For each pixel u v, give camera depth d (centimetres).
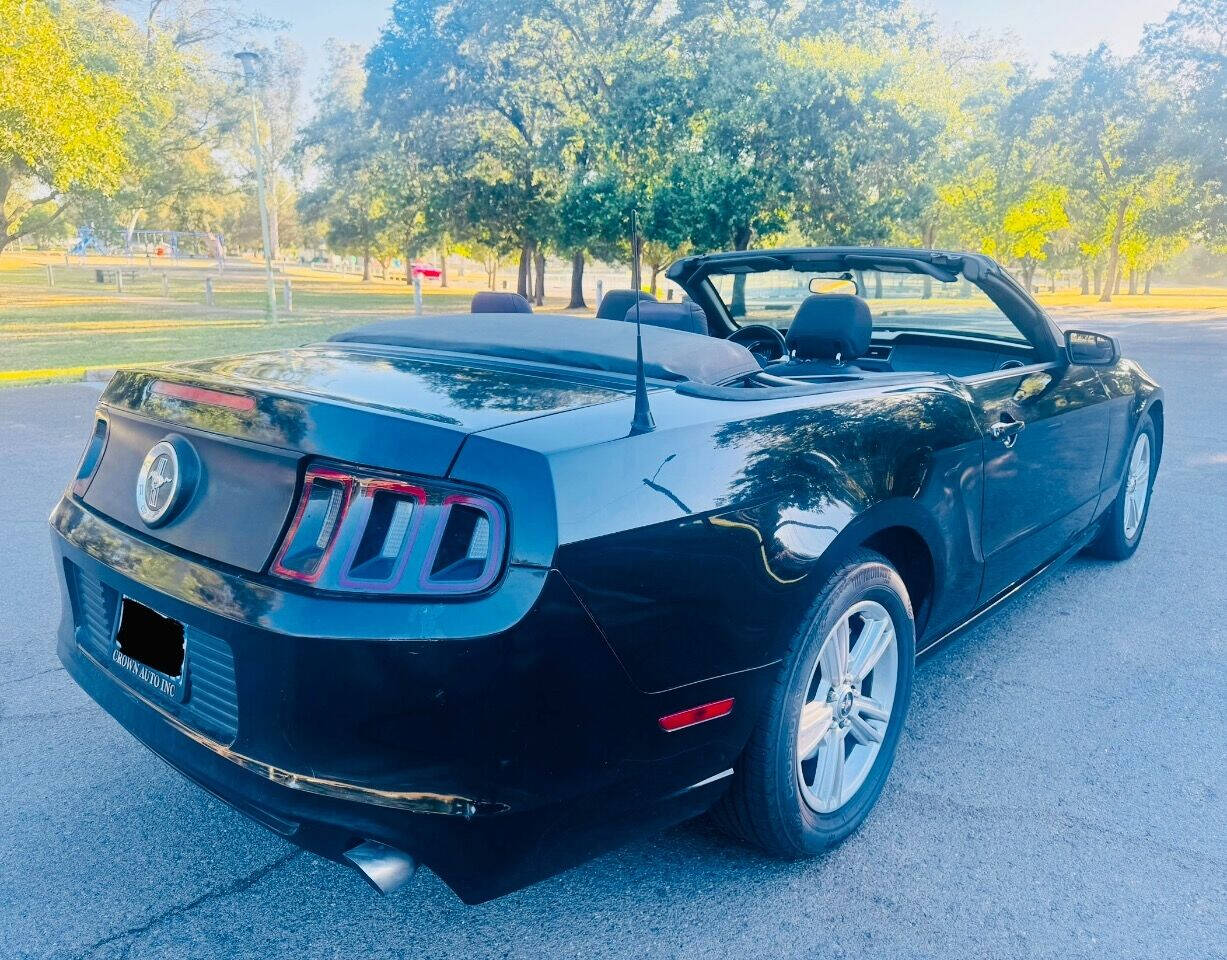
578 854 193
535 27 2936
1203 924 220
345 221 6625
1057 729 314
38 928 216
